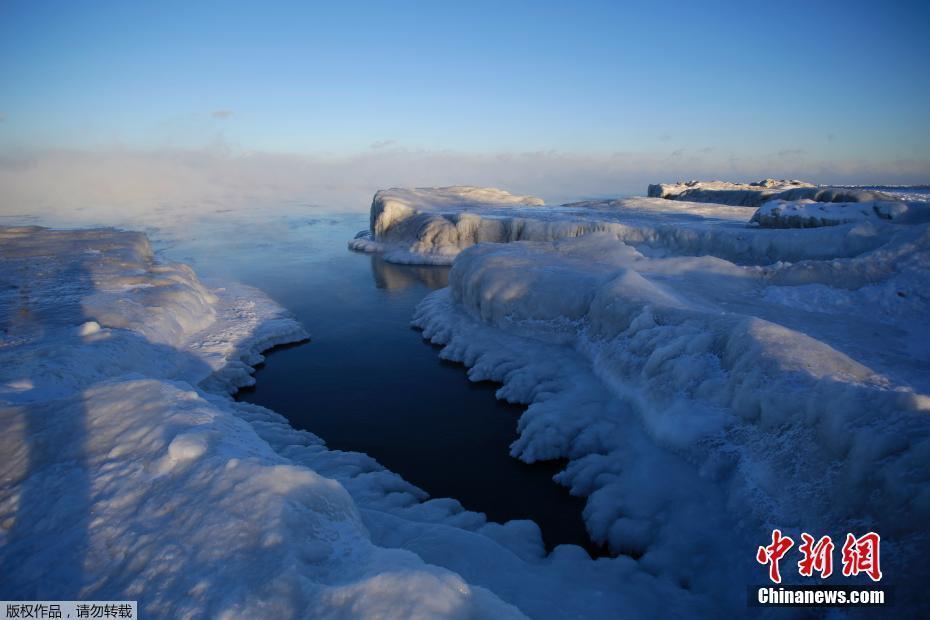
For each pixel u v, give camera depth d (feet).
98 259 84.17
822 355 32.14
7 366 41.45
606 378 46.75
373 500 33.76
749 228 94.63
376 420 50.29
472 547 25.63
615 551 30.40
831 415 25.63
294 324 75.51
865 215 82.33
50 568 18.54
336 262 138.21
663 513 30.66
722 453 31.45
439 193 213.87
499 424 48.91
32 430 27.27
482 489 38.88
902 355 43.06
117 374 46.24
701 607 23.52
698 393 35.70
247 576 16.39
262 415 48.70
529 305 61.87
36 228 114.11
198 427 25.27
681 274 66.74
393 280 116.37
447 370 62.18
